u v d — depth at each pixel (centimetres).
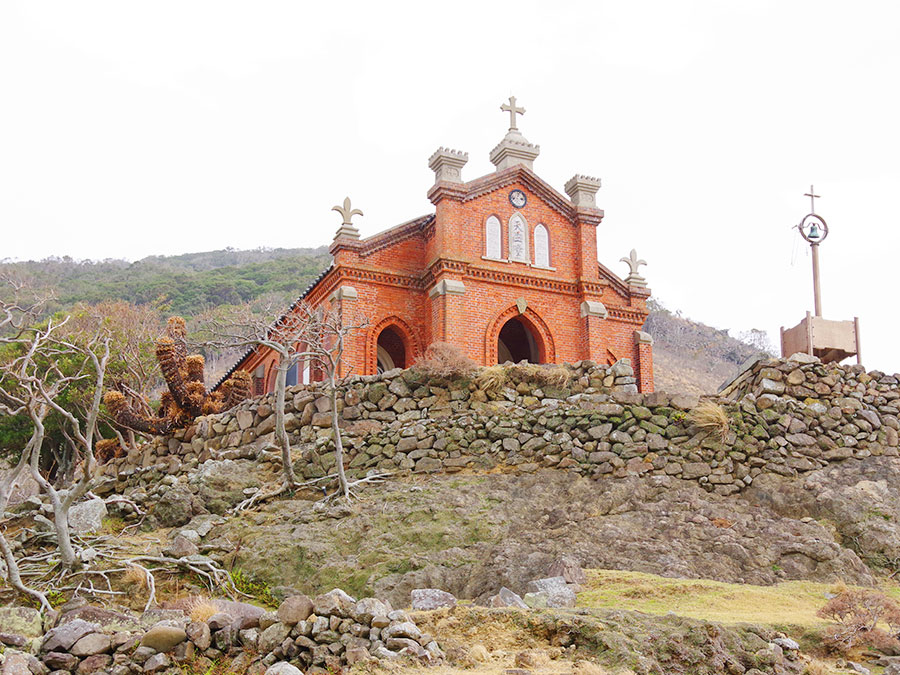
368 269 3166
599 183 3459
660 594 1466
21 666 1059
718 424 2097
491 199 3275
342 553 1741
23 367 1534
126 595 1551
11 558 1423
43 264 11112
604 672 1045
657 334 9775
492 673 1029
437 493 1950
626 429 2128
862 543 1831
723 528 1795
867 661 1202
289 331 2764
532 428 2169
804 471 2081
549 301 3291
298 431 2316
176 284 9294
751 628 1192
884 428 2217
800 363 2270
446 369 2280
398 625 1097
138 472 2355
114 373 3772
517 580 1590
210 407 2648
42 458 4262
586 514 1880
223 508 2005
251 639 1145
